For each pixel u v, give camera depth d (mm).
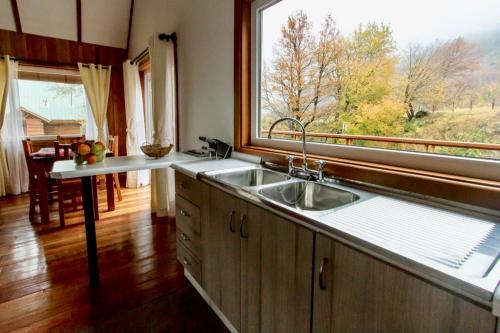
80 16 4367
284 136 2549
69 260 2338
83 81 4637
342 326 915
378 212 1053
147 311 1741
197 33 2688
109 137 4758
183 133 3104
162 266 2256
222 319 1667
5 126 4242
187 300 1849
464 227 910
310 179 1582
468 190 1042
